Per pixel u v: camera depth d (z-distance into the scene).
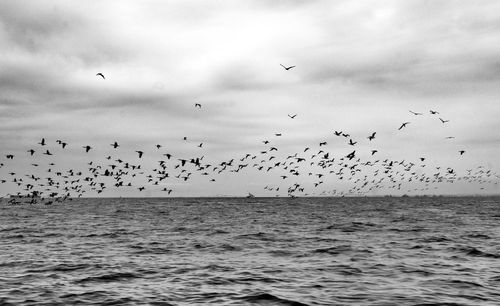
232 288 17.05
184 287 17.27
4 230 45.81
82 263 23.17
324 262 23.42
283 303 14.73
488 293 16.03
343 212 91.50
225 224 55.31
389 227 48.03
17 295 15.89
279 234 40.19
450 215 76.06
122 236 38.97
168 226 51.91
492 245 30.30
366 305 14.39
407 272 20.22
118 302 14.99
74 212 94.81
